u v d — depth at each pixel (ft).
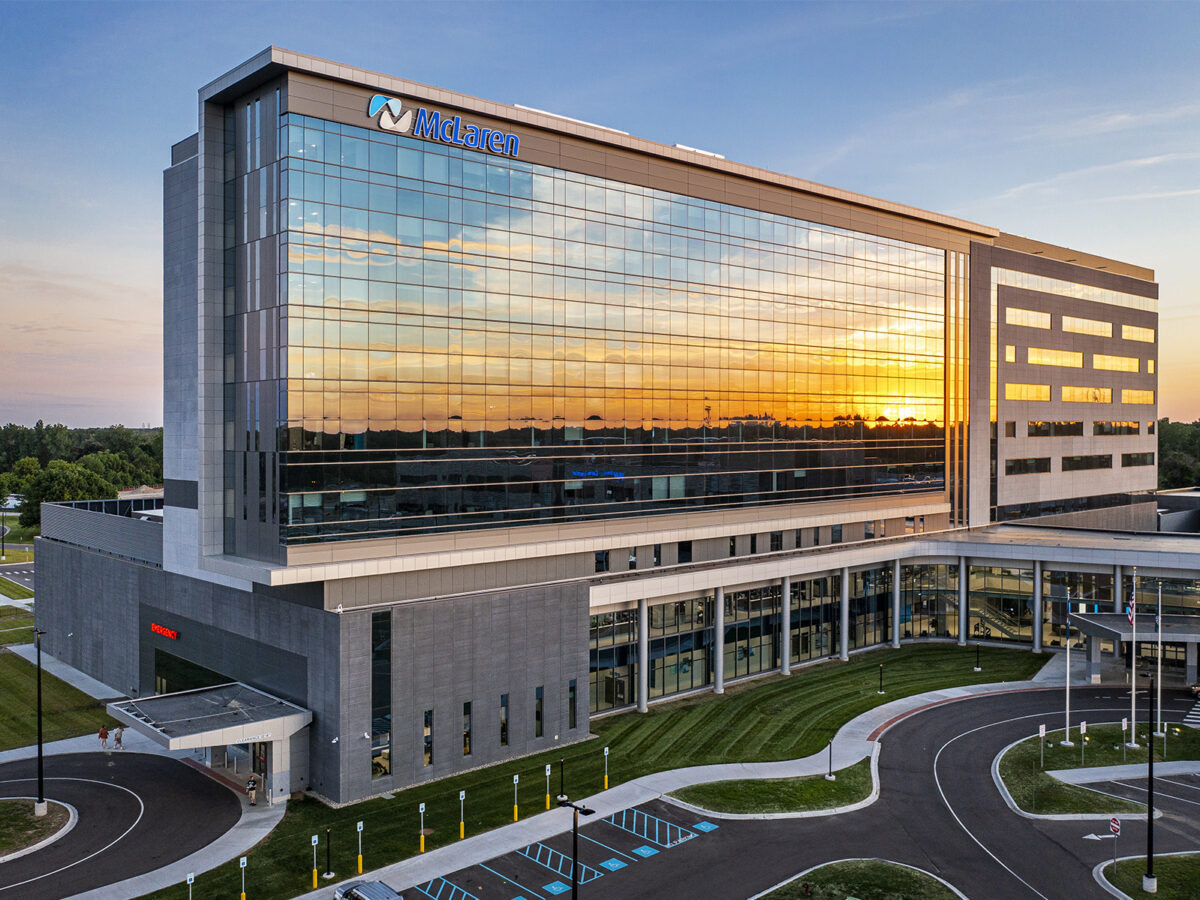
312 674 158.71
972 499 307.58
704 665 227.61
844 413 265.34
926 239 291.17
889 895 123.13
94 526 237.66
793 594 250.57
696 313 223.51
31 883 124.36
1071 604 263.29
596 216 201.16
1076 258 358.43
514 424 184.85
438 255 173.06
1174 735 188.96
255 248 162.61
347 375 160.45
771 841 139.85
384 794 157.38
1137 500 388.37
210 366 169.89
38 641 148.05
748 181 236.84
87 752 179.42
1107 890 124.98
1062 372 343.67
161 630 203.21
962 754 179.52
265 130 160.56
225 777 165.58
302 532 154.81
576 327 196.75
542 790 159.63
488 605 172.45
